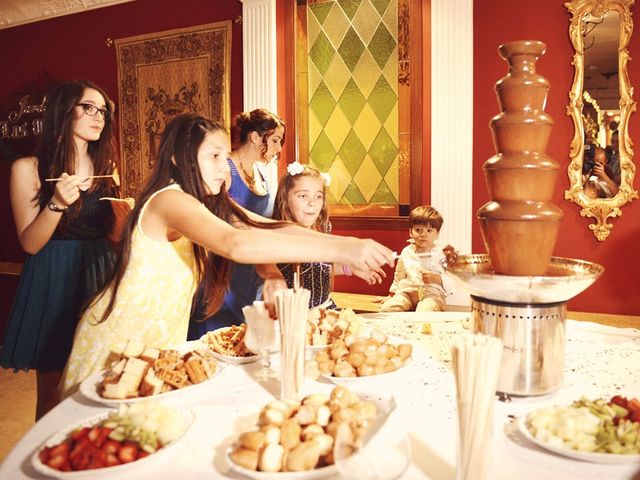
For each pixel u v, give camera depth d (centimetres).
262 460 96
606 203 356
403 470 88
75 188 235
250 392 137
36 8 561
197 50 481
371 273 156
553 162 122
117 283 171
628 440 100
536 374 126
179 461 104
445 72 383
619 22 346
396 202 418
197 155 170
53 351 255
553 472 97
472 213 385
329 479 95
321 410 105
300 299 122
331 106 434
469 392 85
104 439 105
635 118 350
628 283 358
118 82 529
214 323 256
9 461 106
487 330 128
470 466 87
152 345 174
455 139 383
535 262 125
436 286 346
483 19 375
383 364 145
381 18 412
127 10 520
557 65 362
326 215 270
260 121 286
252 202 295
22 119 584
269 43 431
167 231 170
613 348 170
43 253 253
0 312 552
